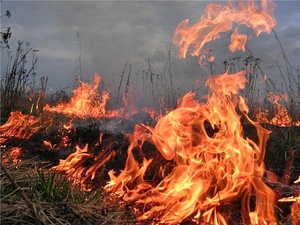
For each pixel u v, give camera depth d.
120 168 4.93
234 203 3.82
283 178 4.60
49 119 8.72
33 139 6.36
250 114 7.92
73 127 7.54
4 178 3.52
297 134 7.05
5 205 2.90
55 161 5.23
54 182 3.77
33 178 3.72
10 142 6.01
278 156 5.73
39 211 2.89
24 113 8.49
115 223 3.08
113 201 3.67
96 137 6.50
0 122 7.23
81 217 2.97
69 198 3.48
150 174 4.68
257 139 6.23
